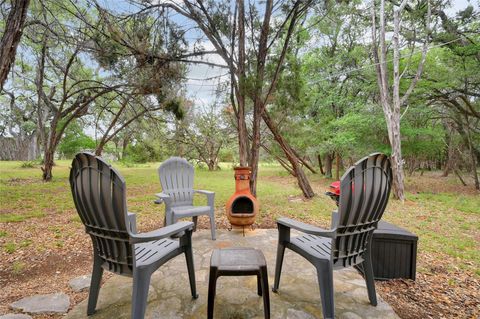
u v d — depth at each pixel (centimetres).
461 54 805
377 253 241
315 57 1161
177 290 210
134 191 786
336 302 196
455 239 389
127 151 1719
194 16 480
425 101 969
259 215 490
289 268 251
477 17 774
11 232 384
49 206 570
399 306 198
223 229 390
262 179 1272
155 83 579
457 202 713
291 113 555
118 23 535
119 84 668
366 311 185
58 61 1017
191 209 334
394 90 764
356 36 1110
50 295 207
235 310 183
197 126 1474
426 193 906
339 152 1045
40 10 606
